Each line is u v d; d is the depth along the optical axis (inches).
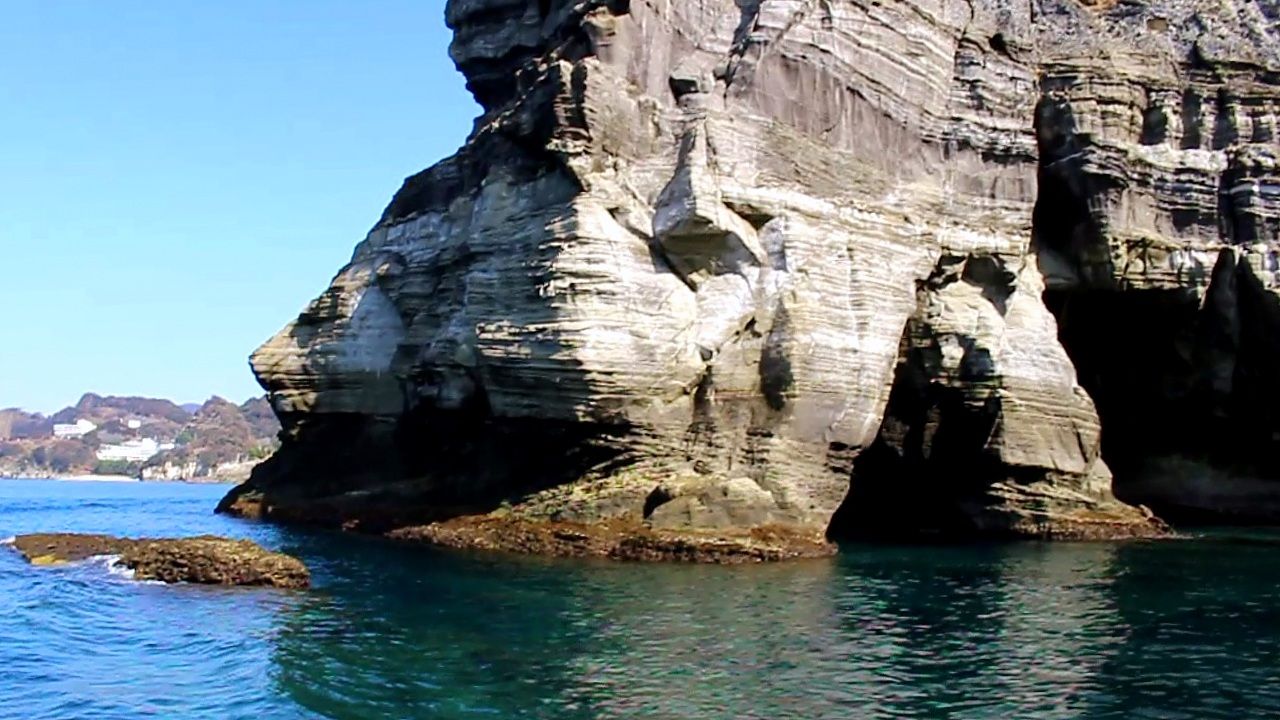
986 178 1435.8
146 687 624.4
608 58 1212.5
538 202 1216.2
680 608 836.6
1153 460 1740.9
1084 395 1477.6
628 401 1120.8
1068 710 605.9
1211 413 1658.5
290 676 641.6
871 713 589.0
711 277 1193.4
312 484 1628.9
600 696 604.4
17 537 1250.6
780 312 1184.8
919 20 1391.5
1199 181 1581.0
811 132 1269.7
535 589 910.4
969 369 1405.0
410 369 1437.0
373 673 647.8
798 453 1181.7
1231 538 1434.5
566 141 1173.7
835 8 1304.1
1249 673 693.9
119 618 801.6
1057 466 1432.1
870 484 1526.8
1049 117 1525.6
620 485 1136.8
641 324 1133.1
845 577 1018.7
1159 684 663.8
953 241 1392.7
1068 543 1366.9
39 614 814.5
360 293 1551.4
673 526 1106.7
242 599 872.9
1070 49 1539.1
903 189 1348.4
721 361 1174.3
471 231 1305.4
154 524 1697.8
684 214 1153.4
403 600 863.7
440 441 1385.3
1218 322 1595.7
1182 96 1608.0
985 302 1440.7
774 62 1256.2
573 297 1116.5
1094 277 1545.3
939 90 1411.2
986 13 1475.1
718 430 1168.8
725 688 625.3
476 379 1231.5
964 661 705.6
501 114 1412.4
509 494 1230.9
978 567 1122.7
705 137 1192.2
